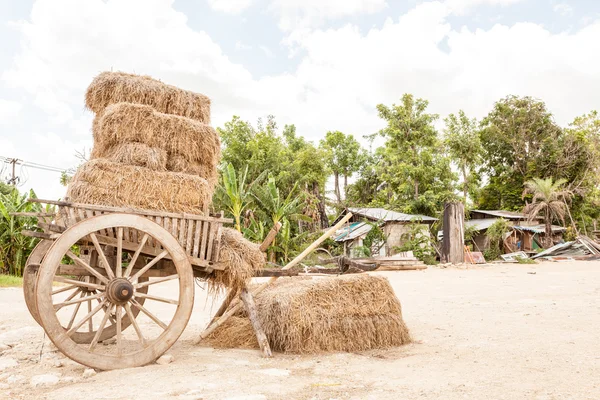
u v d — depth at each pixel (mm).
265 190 24047
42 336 5961
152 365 4484
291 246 24297
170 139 5293
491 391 3518
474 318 7090
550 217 33875
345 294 5426
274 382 3881
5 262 17688
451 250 24016
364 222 29969
